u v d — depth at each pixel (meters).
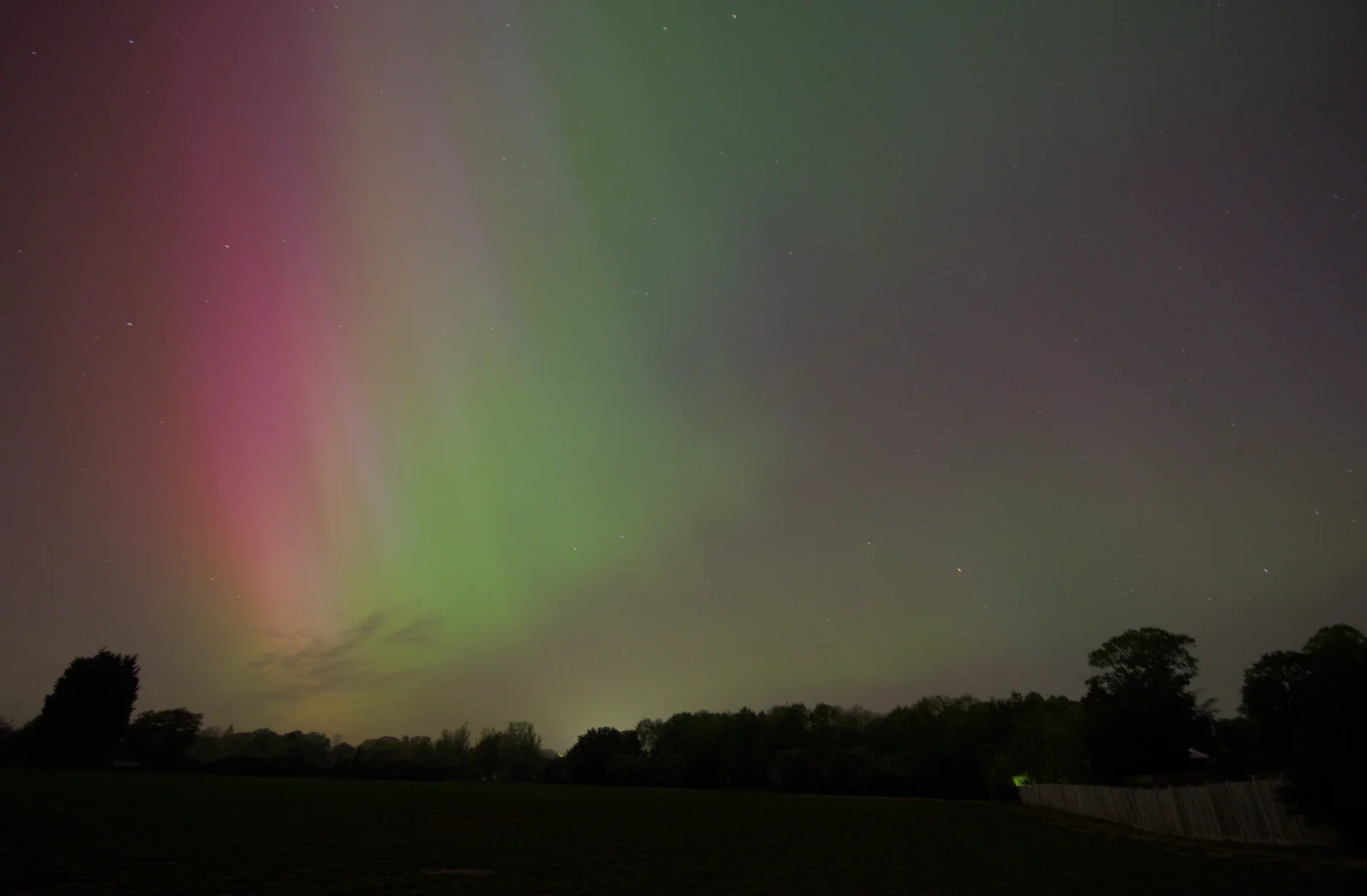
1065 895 15.93
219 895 13.49
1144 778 49.66
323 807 37.81
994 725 90.88
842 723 111.31
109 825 24.02
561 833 29.67
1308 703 21.61
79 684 73.19
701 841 27.97
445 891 15.13
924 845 28.17
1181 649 54.19
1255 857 21.67
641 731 115.25
